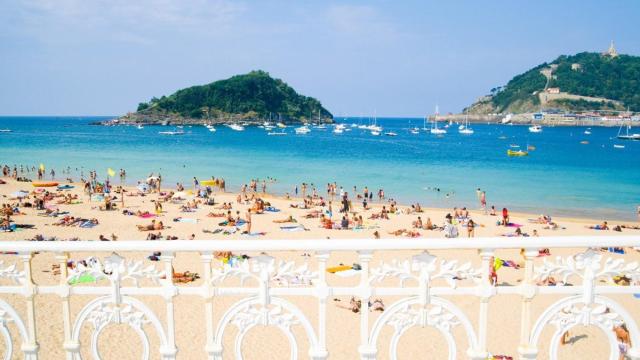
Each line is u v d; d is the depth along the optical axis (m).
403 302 4.07
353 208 40.34
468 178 61.00
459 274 4.05
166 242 4.05
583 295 4.12
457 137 169.12
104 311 4.21
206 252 4.07
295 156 91.81
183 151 101.31
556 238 3.97
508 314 14.28
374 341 4.11
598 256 4.09
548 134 187.62
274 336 12.88
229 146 117.62
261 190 52.75
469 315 13.96
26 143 121.00
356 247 3.95
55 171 66.06
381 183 56.69
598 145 128.12
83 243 4.10
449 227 29.48
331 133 194.25
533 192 50.69
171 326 4.19
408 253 19.91
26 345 4.34
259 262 4.08
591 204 44.22
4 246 4.12
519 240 3.96
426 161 83.19
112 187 50.88
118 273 4.16
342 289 4.06
